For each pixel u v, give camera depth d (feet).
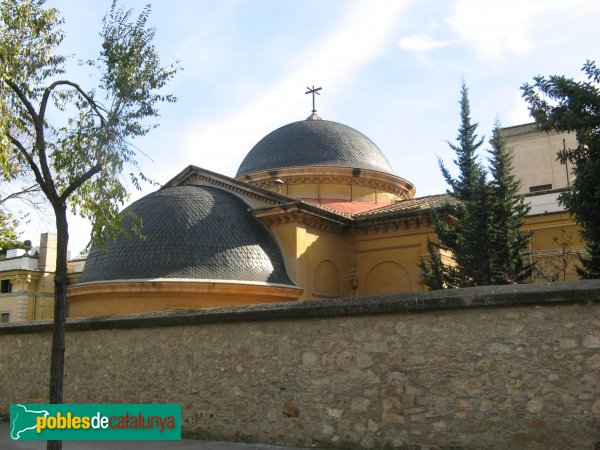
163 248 61.87
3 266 150.00
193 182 80.18
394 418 27.40
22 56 30.53
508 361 25.21
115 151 29.96
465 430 25.64
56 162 29.96
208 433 32.94
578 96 38.91
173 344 35.29
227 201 71.51
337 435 28.81
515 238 60.49
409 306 27.50
